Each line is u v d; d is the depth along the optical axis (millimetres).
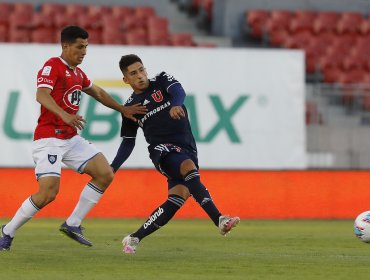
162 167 27047
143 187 51750
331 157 55562
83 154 28172
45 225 43562
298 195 53000
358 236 29828
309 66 72188
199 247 31641
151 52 52500
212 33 77312
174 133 27234
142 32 72062
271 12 76688
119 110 27562
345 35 76812
